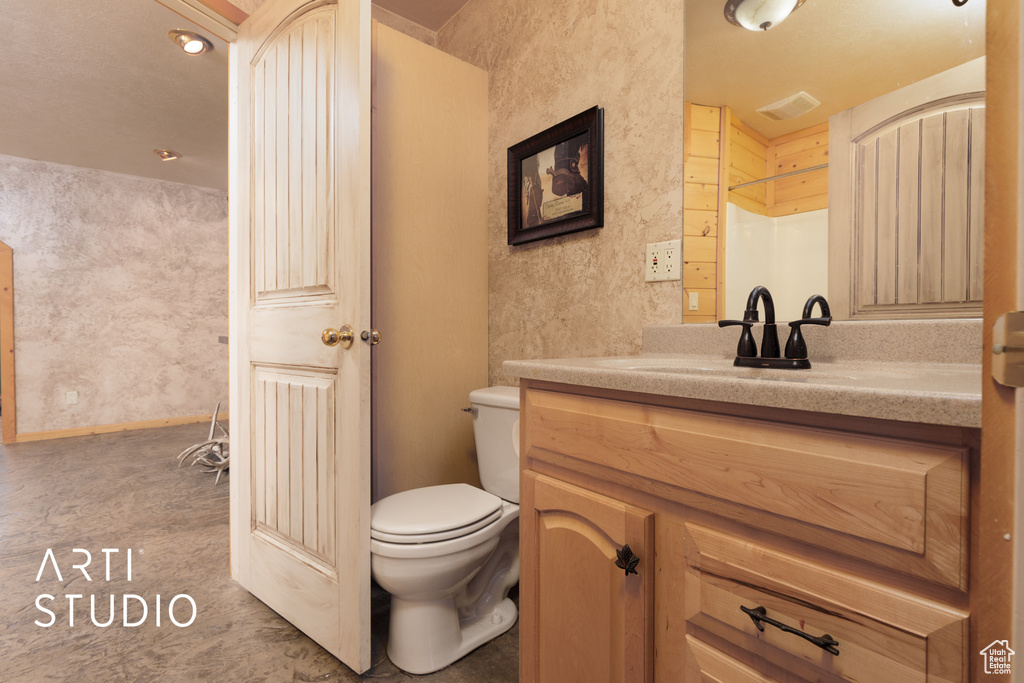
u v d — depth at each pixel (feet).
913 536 1.65
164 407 16.05
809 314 3.45
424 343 6.25
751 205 4.05
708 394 2.17
